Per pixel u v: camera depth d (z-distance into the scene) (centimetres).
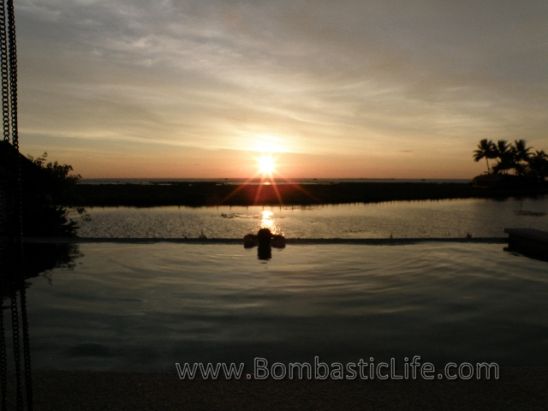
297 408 307
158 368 408
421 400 319
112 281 780
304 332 514
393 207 4975
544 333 511
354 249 1106
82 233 2466
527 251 1066
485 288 728
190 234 2455
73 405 310
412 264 923
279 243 1140
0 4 248
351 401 317
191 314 586
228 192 6444
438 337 496
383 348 460
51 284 757
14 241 266
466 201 6197
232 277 809
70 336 499
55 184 1541
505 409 304
